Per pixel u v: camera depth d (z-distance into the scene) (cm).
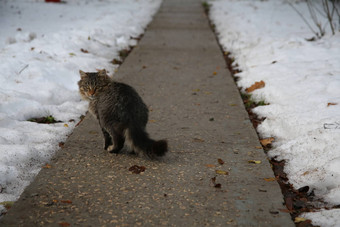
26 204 439
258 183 497
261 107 782
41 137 633
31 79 876
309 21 1742
